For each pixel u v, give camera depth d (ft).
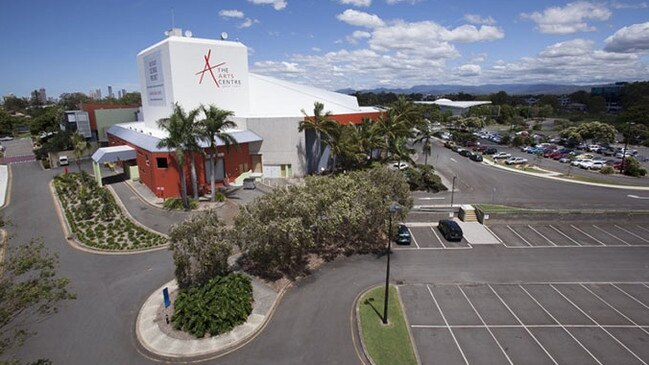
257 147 175.32
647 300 81.61
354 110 226.17
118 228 114.83
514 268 95.50
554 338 68.54
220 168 162.20
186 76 167.02
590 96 626.64
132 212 128.98
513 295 82.99
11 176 192.75
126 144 183.11
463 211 127.75
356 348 65.16
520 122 426.10
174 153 140.97
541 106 532.32
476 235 116.16
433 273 92.27
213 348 64.39
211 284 74.59
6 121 378.12
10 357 61.41
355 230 106.73
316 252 101.09
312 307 77.10
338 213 88.99
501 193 159.63
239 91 184.03
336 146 164.66
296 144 173.68
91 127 256.73
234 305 70.90
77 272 89.97
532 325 72.33
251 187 157.48
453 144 290.15
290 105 205.57
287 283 85.76
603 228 122.21
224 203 138.82
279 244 82.43
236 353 63.72
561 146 287.07
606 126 278.87
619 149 261.24
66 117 263.70
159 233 111.55
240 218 82.12
